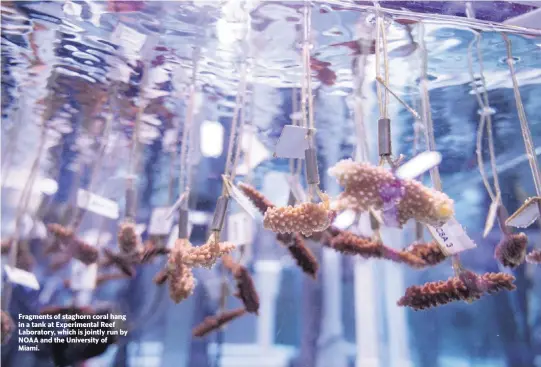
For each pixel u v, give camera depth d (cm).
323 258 70
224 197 24
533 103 47
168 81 43
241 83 42
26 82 43
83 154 54
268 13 30
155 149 56
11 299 44
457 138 52
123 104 48
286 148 21
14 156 52
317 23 31
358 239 28
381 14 29
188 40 35
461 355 70
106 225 46
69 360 41
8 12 31
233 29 33
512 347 67
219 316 37
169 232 39
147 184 57
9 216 49
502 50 36
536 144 53
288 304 71
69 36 34
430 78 41
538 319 65
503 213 28
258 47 35
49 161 52
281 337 70
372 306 71
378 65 23
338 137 51
